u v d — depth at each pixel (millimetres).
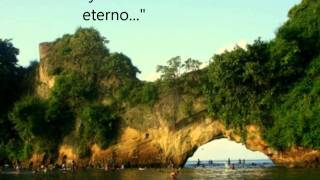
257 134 88938
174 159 98375
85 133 104000
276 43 87875
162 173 81875
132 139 101000
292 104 85000
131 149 101188
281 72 85750
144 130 99750
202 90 93625
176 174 72812
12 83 123375
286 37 89438
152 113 99250
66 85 109375
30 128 108312
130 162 101562
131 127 101000
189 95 96688
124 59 111688
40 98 118188
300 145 82625
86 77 110500
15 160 113062
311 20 91000
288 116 83438
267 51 88000
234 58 85688
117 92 105250
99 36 115312
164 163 99312
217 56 87438
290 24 93375
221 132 94938
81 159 104750
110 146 102500
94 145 103625
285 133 83688
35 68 125500
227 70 85625
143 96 100375
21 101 114438
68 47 117000
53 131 109062
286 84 87812
